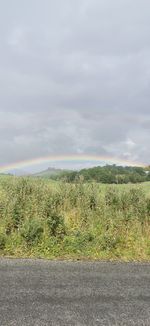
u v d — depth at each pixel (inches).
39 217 418.3
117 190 528.7
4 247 361.4
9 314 202.7
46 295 234.5
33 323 193.3
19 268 292.7
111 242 377.4
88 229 411.5
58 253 357.7
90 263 322.0
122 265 319.6
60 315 205.0
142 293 246.7
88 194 500.4
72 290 246.2
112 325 195.5
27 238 370.3
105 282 266.8
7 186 504.4
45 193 489.4
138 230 414.0
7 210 421.4
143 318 205.5
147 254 367.6
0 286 247.3
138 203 477.1
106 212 451.2
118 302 228.5
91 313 209.6
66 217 435.2
